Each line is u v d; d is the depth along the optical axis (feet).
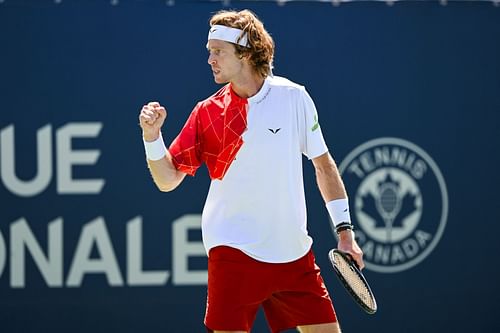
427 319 57.06
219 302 36.78
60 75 55.36
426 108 57.06
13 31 55.01
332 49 56.49
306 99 37.40
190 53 56.03
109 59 55.57
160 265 56.13
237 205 36.68
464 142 57.31
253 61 36.55
